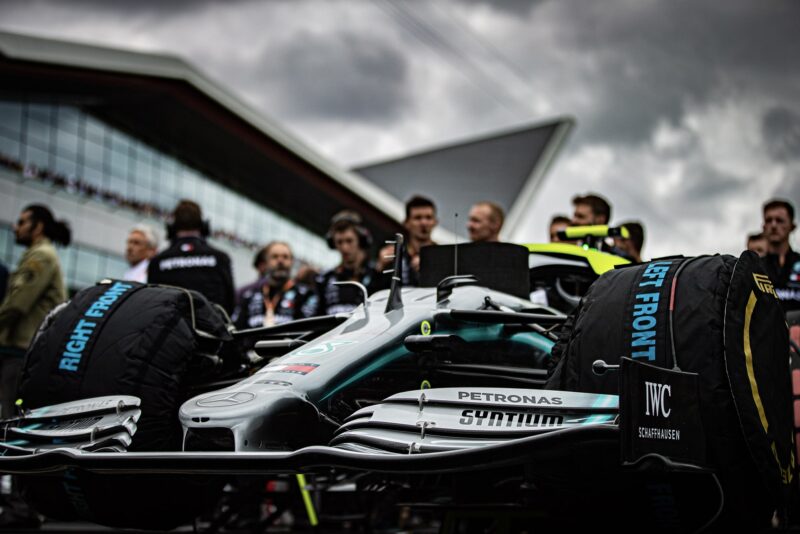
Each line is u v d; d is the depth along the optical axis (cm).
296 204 3691
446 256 429
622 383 253
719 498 283
